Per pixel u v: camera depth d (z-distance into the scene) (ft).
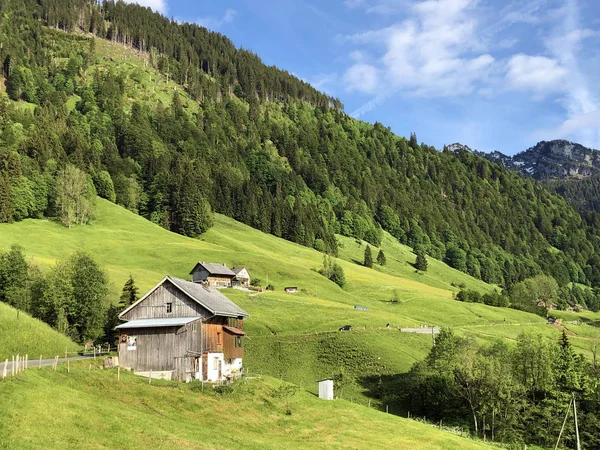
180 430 147.33
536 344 298.35
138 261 554.05
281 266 608.19
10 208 601.21
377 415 223.92
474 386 269.85
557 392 275.39
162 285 244.22
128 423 139.64
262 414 193.26
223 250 639.35
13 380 146.10
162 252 588.09
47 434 119.24
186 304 239.09
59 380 166.81
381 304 565.53
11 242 527.81
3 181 601.62
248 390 212.64
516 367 295.89
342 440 177.88
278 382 245.04
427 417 279.90
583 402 273.33
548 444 255.91
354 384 311.68
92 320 313.53
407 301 583.58
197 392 197.26
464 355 290.76
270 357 345.72
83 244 581.12
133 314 244.83
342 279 631.97
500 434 256.93
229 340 254.68
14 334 247.09
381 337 379.14
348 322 422.41
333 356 345.51
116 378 188.96
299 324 410.93
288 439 171.12
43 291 310.86
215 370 238.68
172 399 181.68
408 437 194.39
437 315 536.01
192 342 225.35
